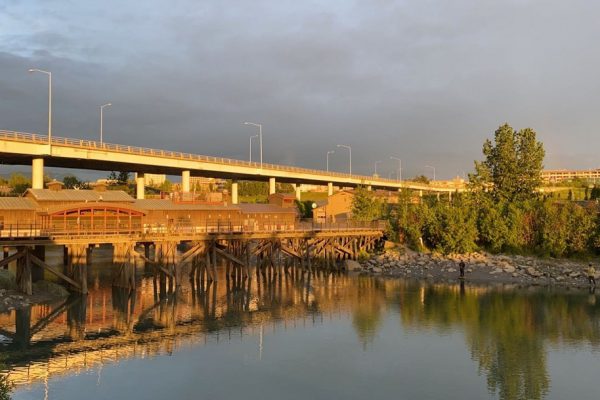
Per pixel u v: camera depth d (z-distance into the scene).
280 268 78.12
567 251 78.56
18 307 49.91
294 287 65.31
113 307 51.47
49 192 63.97
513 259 78.62
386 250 88.25
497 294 59.53
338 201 115.62
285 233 73.12
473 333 42.06
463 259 80.25
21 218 58.81
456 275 73.06
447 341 39.91
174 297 57.56
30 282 52.91
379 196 121.19
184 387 30.48
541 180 99.56
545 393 29.66
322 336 41.56
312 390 30.12
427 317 47.84
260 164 118.81
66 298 54.47
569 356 36.12
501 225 82.75
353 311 50.66
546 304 53.50
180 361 35.22
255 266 83.31
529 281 68.12
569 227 78.25
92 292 58.38
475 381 31.42
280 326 44.81
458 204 92.19
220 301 55.66
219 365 34.44
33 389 30.00
